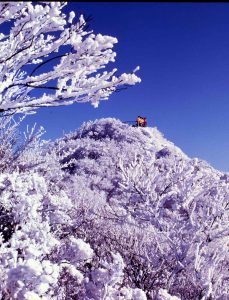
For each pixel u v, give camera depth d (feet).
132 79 7.64
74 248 10.42
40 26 7.28
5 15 6.57
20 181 10.30
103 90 7.88
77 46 7.34
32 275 7.33
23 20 6.89
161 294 11.84
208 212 17.61
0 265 7.57
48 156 18.56
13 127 15.06
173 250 16.93
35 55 7.72
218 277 15.85
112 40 7.40
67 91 7.57
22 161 16.65
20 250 9.10
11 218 9.71
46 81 7.73
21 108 7.99
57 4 6.88
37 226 9.21
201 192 18.71
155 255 16.98
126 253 16.01
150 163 19.98
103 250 15.60
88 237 15.97
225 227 17.19
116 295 10.27
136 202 19.16
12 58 7.63
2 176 10.18
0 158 15.03
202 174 19.29
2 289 7.21
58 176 18.69
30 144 16.01
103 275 10.25
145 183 19.21
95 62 7.65
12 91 7.97
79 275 9.96
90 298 10.09
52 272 7.80
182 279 16.37
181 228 17.54
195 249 16.74
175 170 19.44
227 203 17.95
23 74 8.16
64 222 12.27
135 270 15.38
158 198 19.20
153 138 111.65
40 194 10.85
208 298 15.10
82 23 7.52
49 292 8.77
